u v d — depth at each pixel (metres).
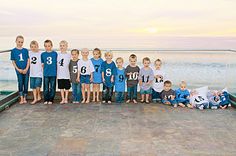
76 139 3.99
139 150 3.65
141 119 4.91
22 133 4.20
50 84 5.86
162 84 6.09
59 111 5.34
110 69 5.92
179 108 5.66
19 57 5.70
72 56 5.86
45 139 3.98
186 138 4.06
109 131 4.31
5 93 5.80
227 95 5.81
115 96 6.09
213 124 4.68
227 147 3.76
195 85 6.59
